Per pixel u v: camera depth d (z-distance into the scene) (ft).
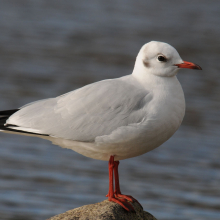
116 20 101.81
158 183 49.06
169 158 54.29
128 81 25.80
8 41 89.56
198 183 49.49
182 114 25.32
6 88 70.54
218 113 63.77
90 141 25.17
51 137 26.18
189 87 71.26
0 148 55.06
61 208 43.88
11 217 42.14
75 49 87.56
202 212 44.16
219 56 85.25
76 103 25.55
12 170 50.16
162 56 25.07
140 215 26.17
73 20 101.71
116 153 25.68
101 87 25.59
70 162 52.80
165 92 24.97
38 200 44.93
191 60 83.05
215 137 58.54
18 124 26.43
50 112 26.07
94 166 52.16
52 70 78.13
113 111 24.86
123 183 48.85
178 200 46.24
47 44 89.56
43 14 104.68
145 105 24.68
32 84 72.64
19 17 101.76
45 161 52.47
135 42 90.79
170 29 97.30
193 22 101.55
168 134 25.25
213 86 72.18
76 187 47.52
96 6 111.45
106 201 26.23
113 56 85.05
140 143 24.97
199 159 54.03
